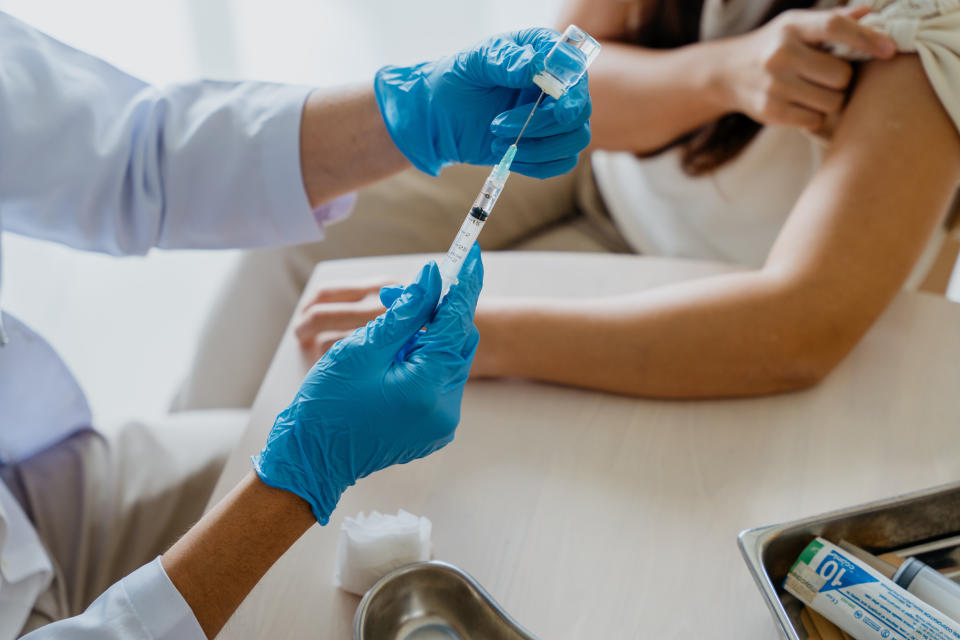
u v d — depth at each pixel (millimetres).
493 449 784
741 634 605
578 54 667
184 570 586
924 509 626
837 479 743
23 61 826
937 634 541
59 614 829
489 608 599
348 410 592
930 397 834
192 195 885
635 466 765
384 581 601
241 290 1351
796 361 841
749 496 727
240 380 1329
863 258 868
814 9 1078
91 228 881
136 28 2244
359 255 1368
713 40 1202
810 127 999
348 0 2355
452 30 2277
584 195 1492
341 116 859
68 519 922
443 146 807
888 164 886
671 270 1024
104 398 1915
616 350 852
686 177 1250
